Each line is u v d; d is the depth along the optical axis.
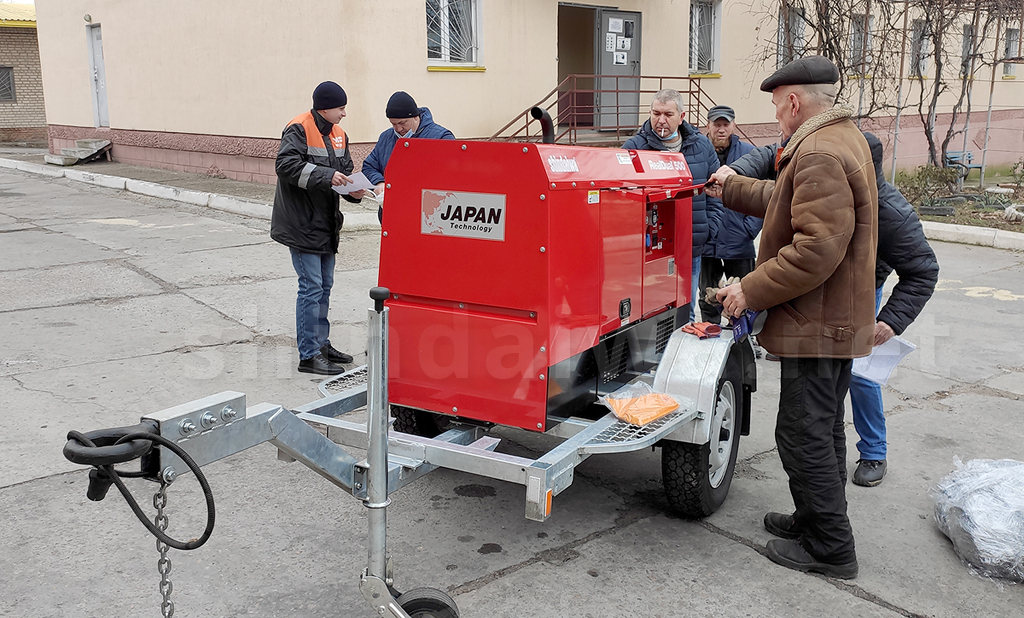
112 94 17.36
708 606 2.86
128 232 9.92
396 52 11.39
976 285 8.11
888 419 4.73
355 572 3.03
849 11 13.19
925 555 3.24
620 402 3.12
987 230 10.31
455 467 2.79
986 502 3.20
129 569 2.99
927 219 11.95
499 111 12.73
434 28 12.01
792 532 3.31
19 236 9.55
